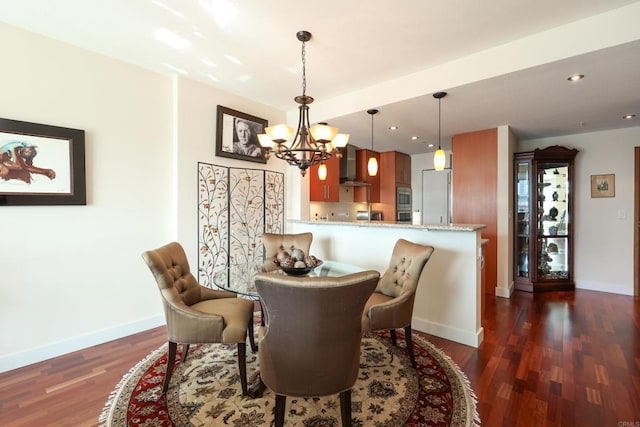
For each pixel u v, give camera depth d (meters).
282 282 1.29
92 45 2.50
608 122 3.91
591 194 4.45
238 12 2.04
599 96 2.97
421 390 1.96
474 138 4.40
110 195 2.71
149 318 2.97
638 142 4.13
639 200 4.13
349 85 3.27
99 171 2.64
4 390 1.96
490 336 2.80
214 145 3.39
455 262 2.72
